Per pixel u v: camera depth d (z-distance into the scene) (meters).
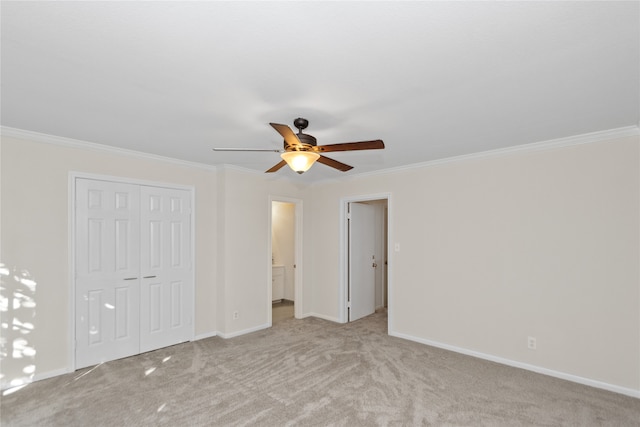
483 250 3.68
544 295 3.27
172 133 3.00
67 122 2.73
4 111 2.49
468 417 2.46
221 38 1.58
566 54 1.72
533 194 3.36
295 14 1.41
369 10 1.38
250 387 2.92
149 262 3.83
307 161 2.48
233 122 2.70
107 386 2.93
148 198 3.84
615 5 1.35
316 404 2.64
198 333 4.25
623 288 2.88
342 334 4.47
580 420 2.44
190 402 2.66
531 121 2.70
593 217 3.03
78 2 1.32
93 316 3.40
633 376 2.81
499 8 1.37
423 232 4.18
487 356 3.60
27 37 1.56
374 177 4.72
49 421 2.40
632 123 2.75
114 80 2.00
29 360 3.00
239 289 4.47
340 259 5.12
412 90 2.13
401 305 4.36
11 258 2.93
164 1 1.32
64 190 3.23
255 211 4.70
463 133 3.00
